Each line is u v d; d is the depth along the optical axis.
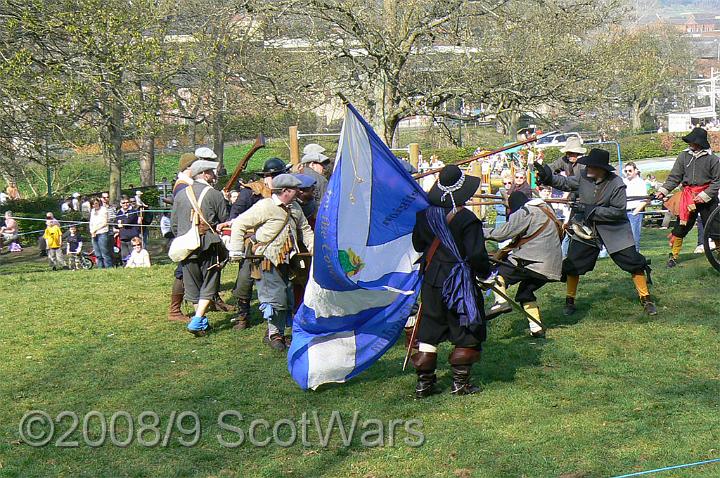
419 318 6.94
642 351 7.96
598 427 6.14
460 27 21.08
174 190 9.32
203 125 38.34
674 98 65.44
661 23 60.72
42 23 23.62
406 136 40.97
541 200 8.48
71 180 44.66
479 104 22.77
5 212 30.50
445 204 6.78
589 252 9.09
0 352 8.56
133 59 23.89
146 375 7.74
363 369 7.27
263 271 8.20
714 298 9.65
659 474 5.29
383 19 20.89
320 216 6.86
